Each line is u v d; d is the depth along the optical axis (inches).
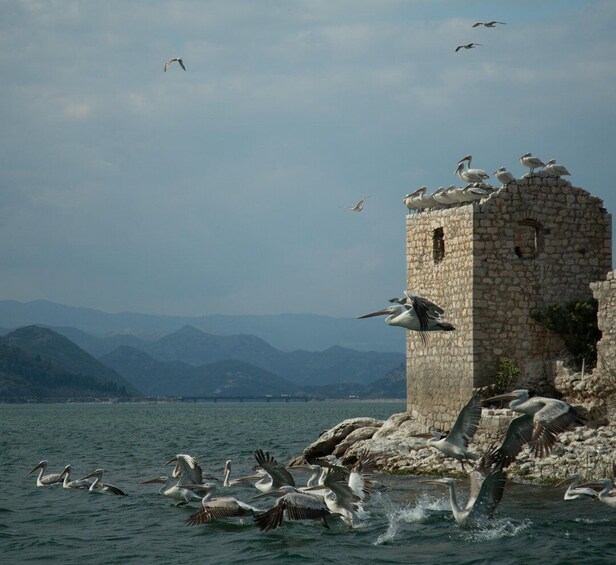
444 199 2268.7
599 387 1991.9
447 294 2263.8
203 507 1451.8
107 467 2559.1
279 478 1403.8
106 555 1339.8
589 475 1758.1
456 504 1441.9
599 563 1220.5
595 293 2033.7
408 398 2373.3
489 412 2000.5
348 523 1461.6
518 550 1291.8
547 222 2228.1
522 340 2194.9
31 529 1537.9
